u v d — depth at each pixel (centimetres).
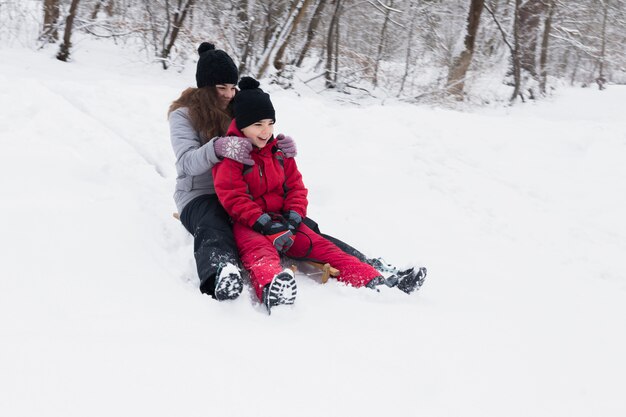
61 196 375
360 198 520
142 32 1244
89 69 1029
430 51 1554
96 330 239
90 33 1212
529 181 641
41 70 938
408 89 1418
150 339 237
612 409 239
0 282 264
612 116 1523
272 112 327
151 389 203
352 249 345
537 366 267
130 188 420
